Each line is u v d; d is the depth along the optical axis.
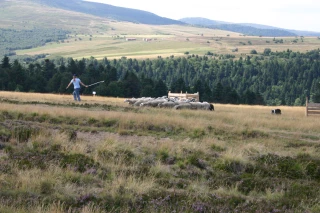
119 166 12.90
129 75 89.00
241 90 154.38
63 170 12.02
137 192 10.66
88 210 9.18
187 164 13.82
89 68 90.69
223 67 192.50
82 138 15.98
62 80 77.62
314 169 14.34
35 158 12.82
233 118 24.02
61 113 20.20
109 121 19.61
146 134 18.05
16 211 8.73
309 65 191.62
